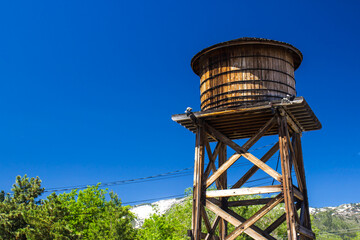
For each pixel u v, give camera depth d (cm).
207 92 1670
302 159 1719
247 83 1587
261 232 1616
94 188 4528
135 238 3712
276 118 1529
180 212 4206
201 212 1573
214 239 1716
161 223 3706
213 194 1552
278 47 1655
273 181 1694
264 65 1611
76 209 4372
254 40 1605
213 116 1598
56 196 3881
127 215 4094
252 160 1530
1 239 3894
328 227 17050
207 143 1694
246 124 1691
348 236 9300
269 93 1578
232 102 1582
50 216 3691
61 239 3400
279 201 1445
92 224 4053
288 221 1385
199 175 1568
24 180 4781
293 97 1455
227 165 1565
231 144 1591
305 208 1639
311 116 1602
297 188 1623
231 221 1498
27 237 3581
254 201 1750
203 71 1720
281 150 1476
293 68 1730
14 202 4359
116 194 4497
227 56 1645
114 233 3612
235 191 1518
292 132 1717
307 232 1540
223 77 1631
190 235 1502
